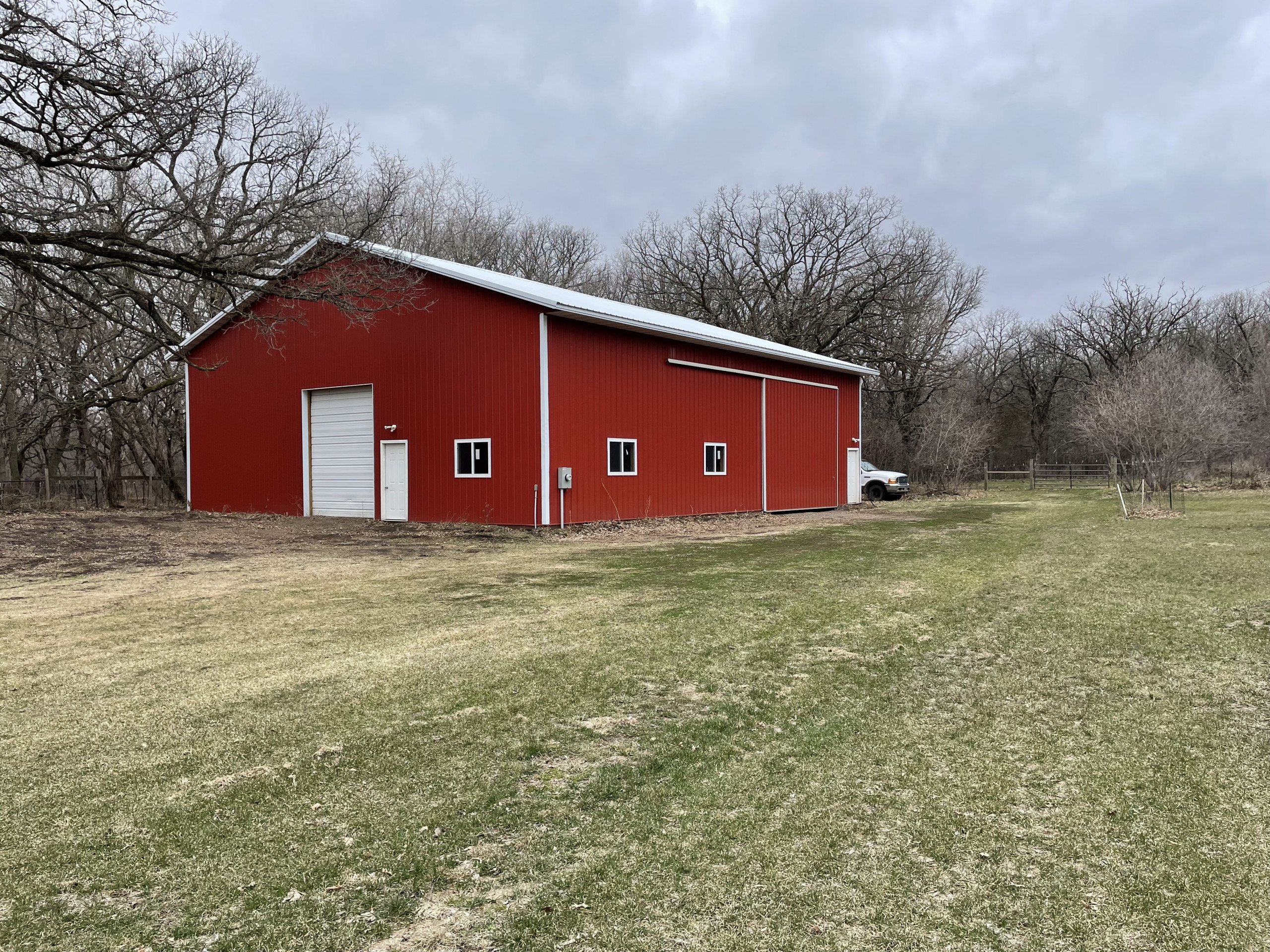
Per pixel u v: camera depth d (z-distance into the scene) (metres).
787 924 2.72
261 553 13.24
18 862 3.18
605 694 5.29
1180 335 51.50
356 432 19.98
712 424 21.69
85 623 7.61
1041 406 55.69
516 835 3.38
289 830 3.43
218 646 6.64
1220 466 36.25
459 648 6.50
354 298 19.67
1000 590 9.00
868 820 3.48
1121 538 14.04
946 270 44.47
